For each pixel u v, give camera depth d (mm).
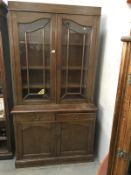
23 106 1962
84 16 1782
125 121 930
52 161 2125
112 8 1786
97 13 1784
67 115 1984
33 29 1794
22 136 1986
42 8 1694
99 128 2221
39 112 1914
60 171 2033
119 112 937
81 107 2020
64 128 2039
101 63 2121
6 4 1968
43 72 1965
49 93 2018
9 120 2113
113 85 1795
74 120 2021
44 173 1993
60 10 1723
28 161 2061
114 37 1757
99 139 2230
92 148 2180
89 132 2105
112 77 1816
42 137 2031
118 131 965
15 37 1747
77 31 1858
